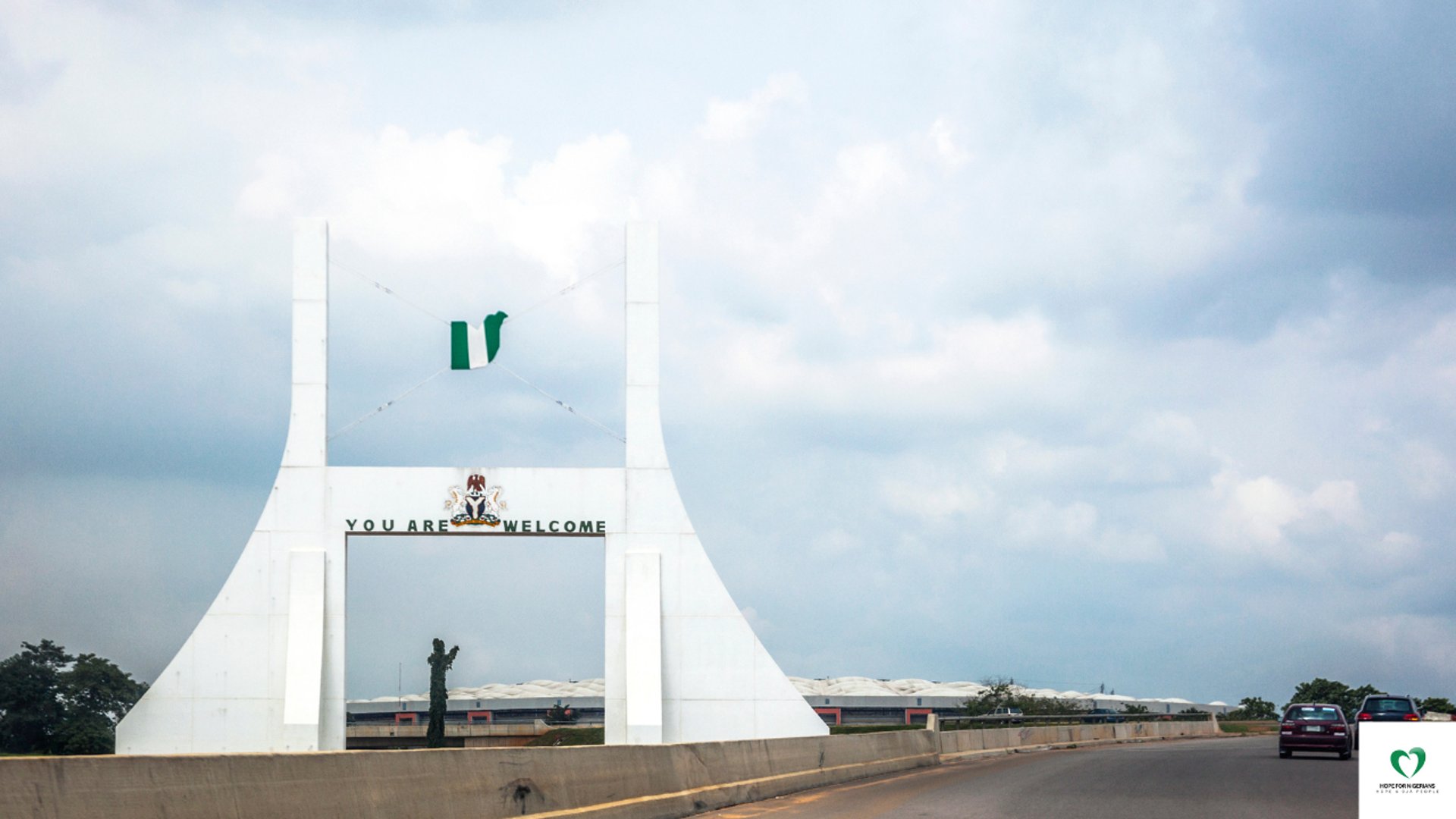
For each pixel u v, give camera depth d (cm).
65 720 5444
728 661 4553
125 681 5616
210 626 4469
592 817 1892
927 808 2267
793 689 4541
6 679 5409
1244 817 2070
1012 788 2719
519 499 4575
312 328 4600
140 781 1095
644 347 4666
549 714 8625
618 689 4494
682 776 2275
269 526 4525
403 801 1480
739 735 4519
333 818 1345
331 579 4512
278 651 4462
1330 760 4066
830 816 2147
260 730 4419
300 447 4559
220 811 1181
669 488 4603
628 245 4691
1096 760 4003
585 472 4600
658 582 4541
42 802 995
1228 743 6175
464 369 4575
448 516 4547
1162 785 2792
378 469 4562
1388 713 4250
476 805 1636
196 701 4434
